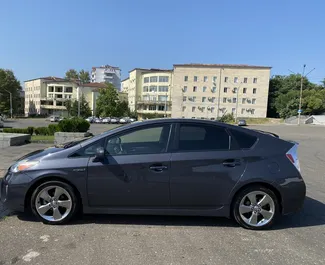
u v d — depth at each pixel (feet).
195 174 11.89
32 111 318.65
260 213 12.20
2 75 257.96
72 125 46.06
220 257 9.74
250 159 12.14
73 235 11.18
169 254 9.85
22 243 10.40
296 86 241.96
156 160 11.88
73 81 299.99
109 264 9.07
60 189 12.02
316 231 12.26
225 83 234.38
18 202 11.91
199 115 237.25
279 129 119.55
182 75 236.43
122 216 13.39
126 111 260.83
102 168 11.80
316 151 44.14
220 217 13.60
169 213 12.12
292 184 12.08
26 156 13.12
